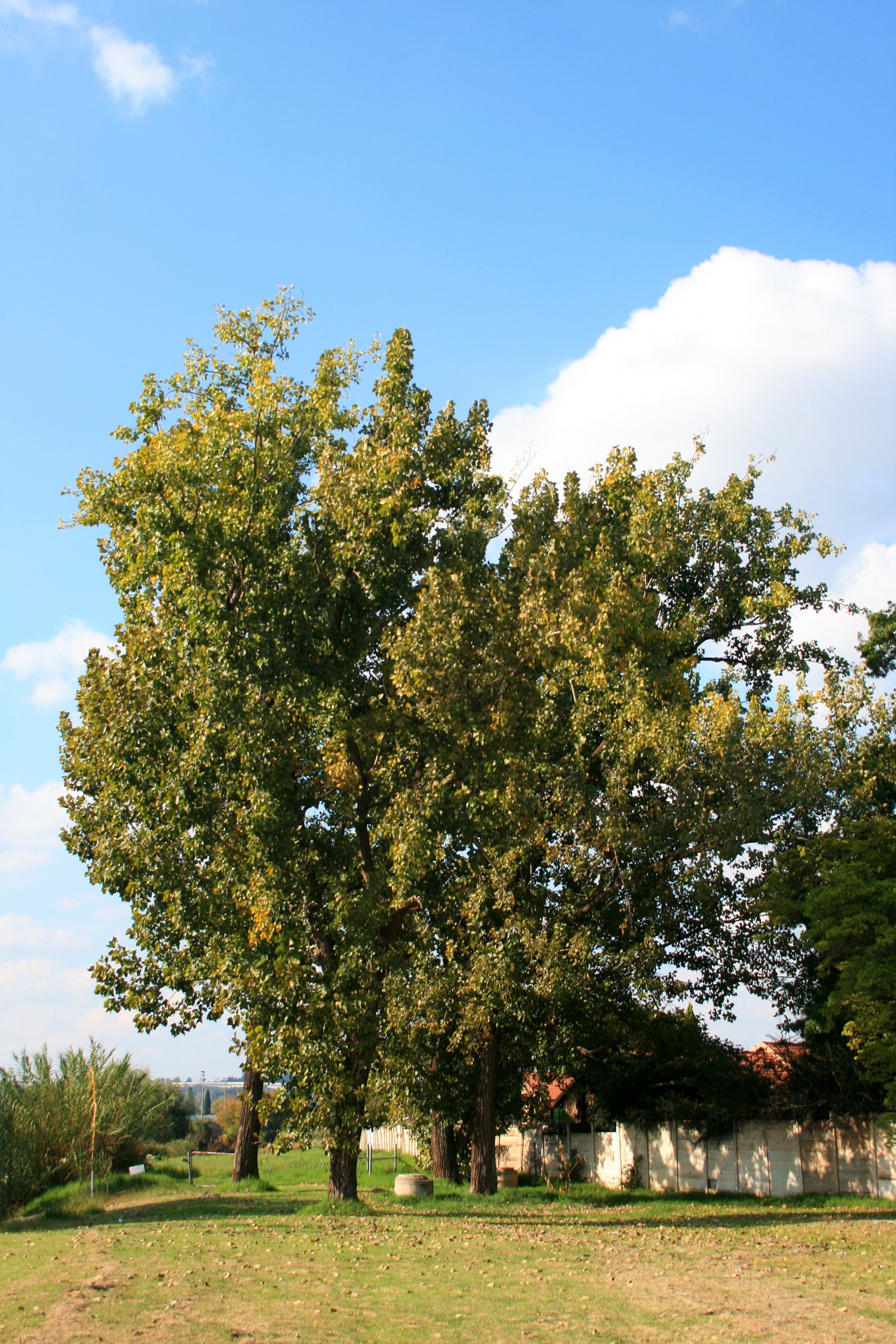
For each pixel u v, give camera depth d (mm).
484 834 23281
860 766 25219
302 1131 21312
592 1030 27672
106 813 23188
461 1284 12031
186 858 21797
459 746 21297
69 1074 31953
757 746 22734
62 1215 24469
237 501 20812
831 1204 26172
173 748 21703
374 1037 21859
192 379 23141
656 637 24734
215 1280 12117
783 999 28156
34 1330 9203
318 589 21969
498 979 23109
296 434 21906
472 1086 29328
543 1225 19984
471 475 23219
